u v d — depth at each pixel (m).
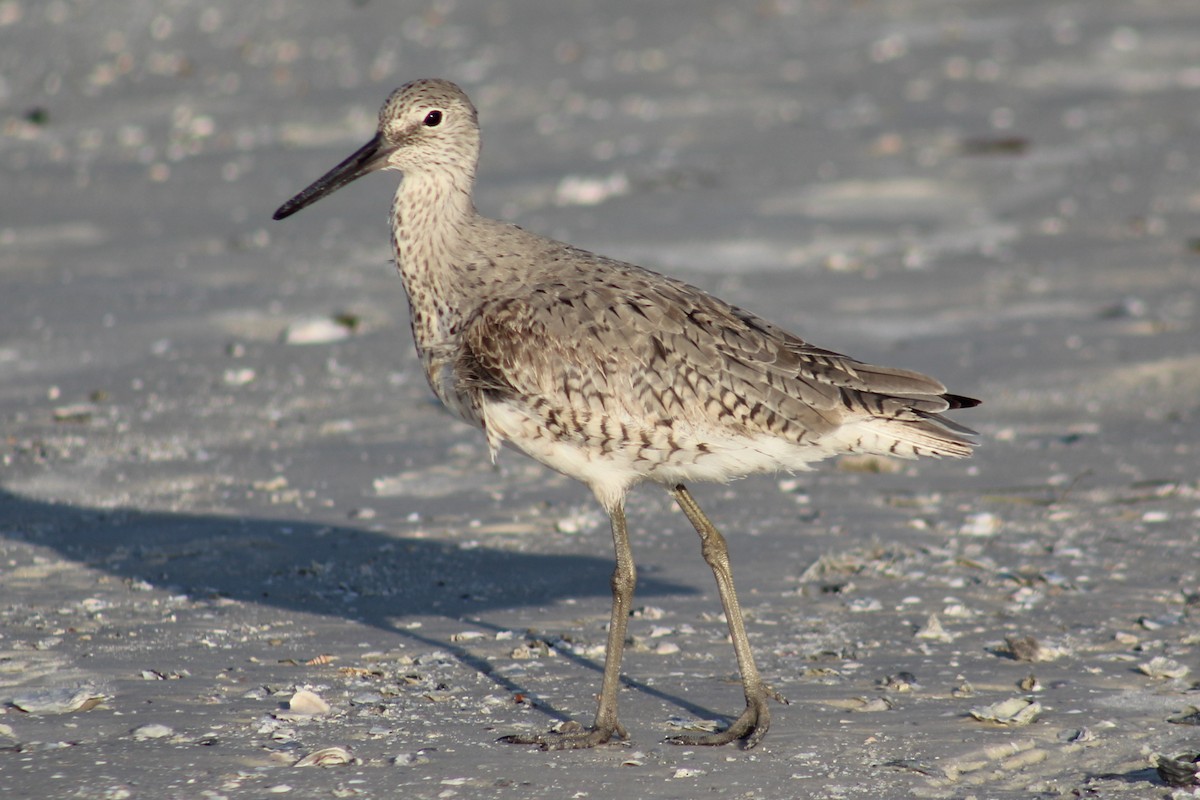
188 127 35.06
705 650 11.25
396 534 14.05
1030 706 9.73
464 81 38.84
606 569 13.20
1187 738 9.34
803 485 15.85
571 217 27.42
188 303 22.39
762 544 13.82
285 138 34.19
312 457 16.34
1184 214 27.61
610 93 37.72
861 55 41.66
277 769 8.79
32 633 11.41
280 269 24.47
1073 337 20.80
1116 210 28.02
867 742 9.34
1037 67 40.12
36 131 34.75
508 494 15.35
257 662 10.86
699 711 10.02
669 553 13.61
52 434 16.77
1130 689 10.25
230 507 14.70
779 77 39.41
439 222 11.06
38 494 14.92
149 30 42.16
